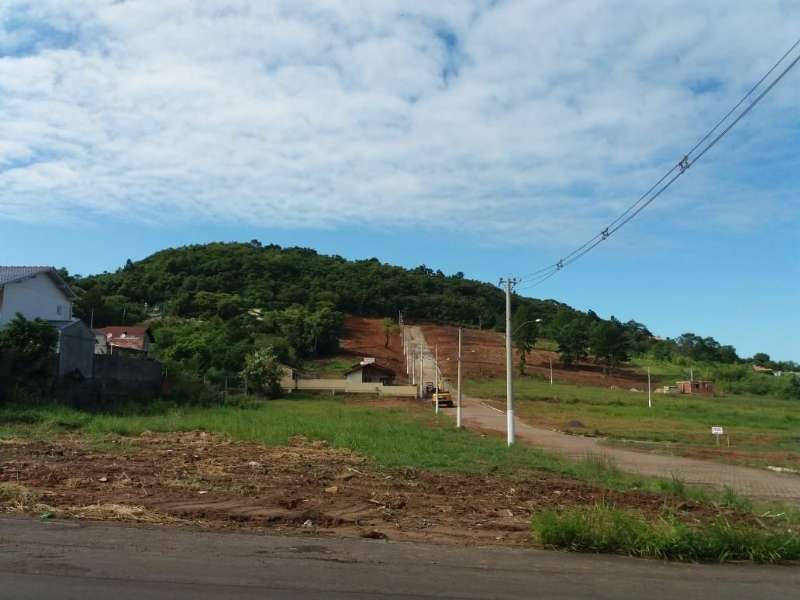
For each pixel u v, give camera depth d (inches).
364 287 5639.8
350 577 263.9
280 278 5561.0
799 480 1037.2
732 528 359.3
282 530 361.1
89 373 1501.0
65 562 267.3
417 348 4825.3
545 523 356.2
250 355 2866.6
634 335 6397.6
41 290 1696.6
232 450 861.2
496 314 5639.8
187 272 5300.2
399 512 452.1
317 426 1215.6
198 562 275.9
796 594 274.2
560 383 4205.2
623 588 269.4
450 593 248.8
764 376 5034.5
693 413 3014.3
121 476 552.4
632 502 580.7
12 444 786.2
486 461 879.7
